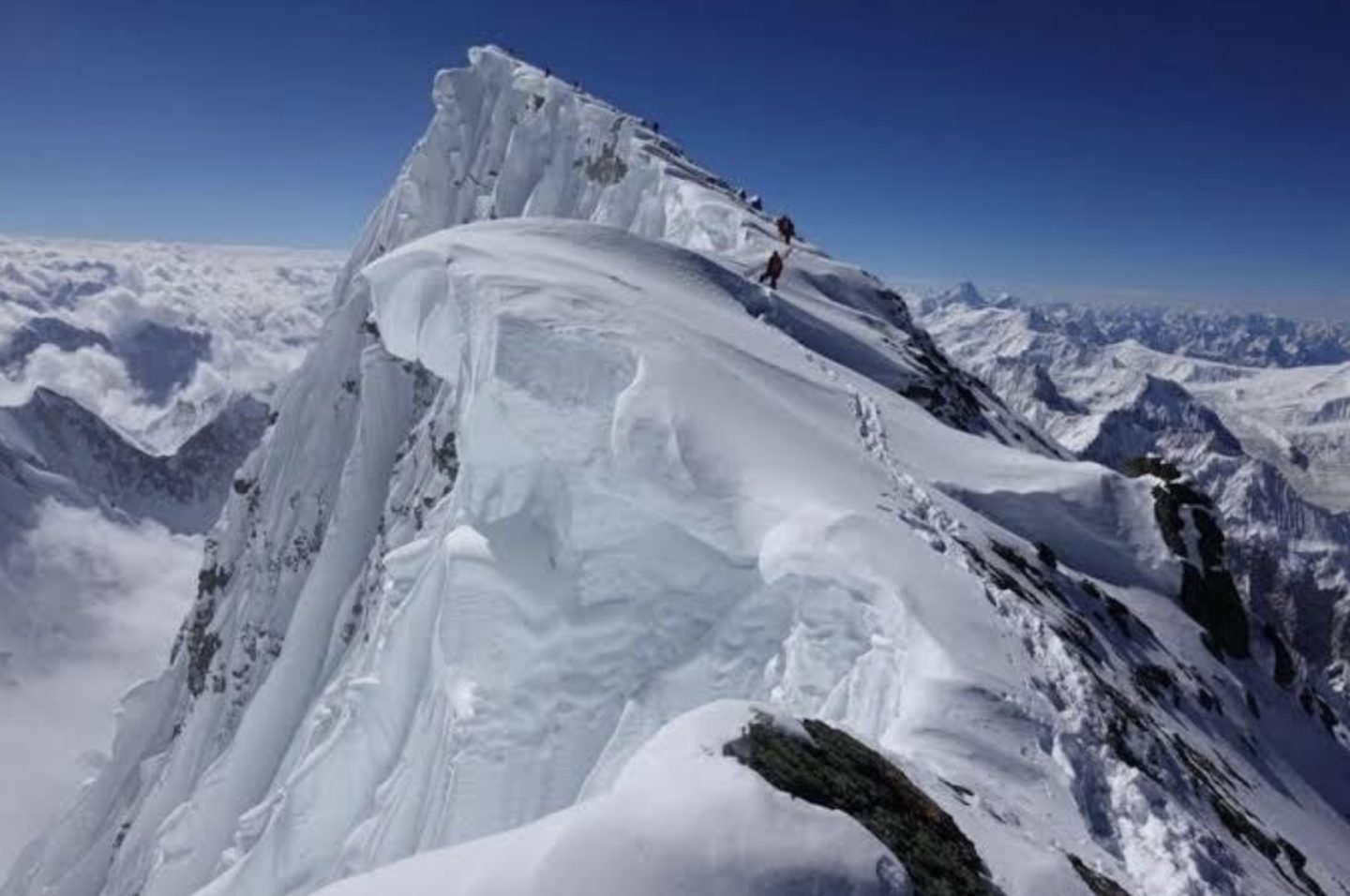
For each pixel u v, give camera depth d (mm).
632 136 87562
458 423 28219
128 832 81375
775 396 28703
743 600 21719
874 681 18125
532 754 22328
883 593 18703
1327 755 39219
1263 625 43281
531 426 24469
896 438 34188
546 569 24109
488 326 25984
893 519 22453
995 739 15469
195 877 60562
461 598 24203
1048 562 31922
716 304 39625
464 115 100375
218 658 86938
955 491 33219
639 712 21594
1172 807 15914
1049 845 12977
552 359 24859
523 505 25438
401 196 98875
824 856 8898
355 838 26203
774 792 9445
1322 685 52750
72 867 88688
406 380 80250
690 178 82438
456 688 23406
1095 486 39125
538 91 95125
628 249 40438
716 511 22078
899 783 11844
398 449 78312
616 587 23156
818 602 19906
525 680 22906
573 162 90500
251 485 95375
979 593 19922
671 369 24812
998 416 62250
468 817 21859
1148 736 19906
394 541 63094
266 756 64625
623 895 8008
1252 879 15703
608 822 8594
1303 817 28453
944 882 10047
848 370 41781
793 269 57969
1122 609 33219
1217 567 41406
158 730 94188
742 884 8406
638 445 22844
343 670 46969
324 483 85750
